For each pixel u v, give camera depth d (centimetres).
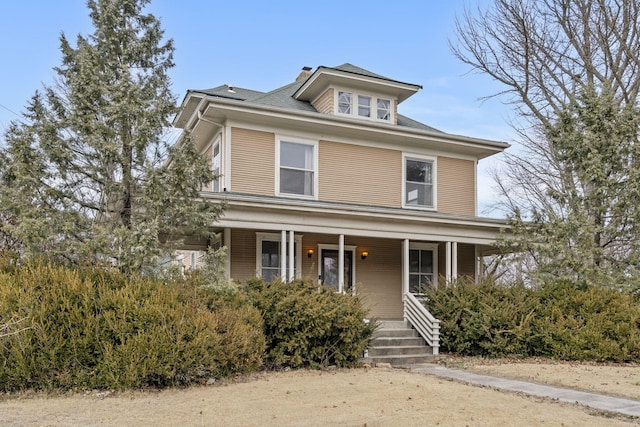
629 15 1836
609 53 1898
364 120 1455
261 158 1345
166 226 888
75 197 873
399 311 1485
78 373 720
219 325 843
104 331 744
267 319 986
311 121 1373
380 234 1268
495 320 1184
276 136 1370
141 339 731
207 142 1504
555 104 2056
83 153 884
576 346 1140
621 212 1322
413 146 1542
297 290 1037
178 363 750
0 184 842
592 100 1383
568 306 1227
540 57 2044
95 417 571
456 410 628
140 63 955
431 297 1294
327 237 1420
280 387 771
